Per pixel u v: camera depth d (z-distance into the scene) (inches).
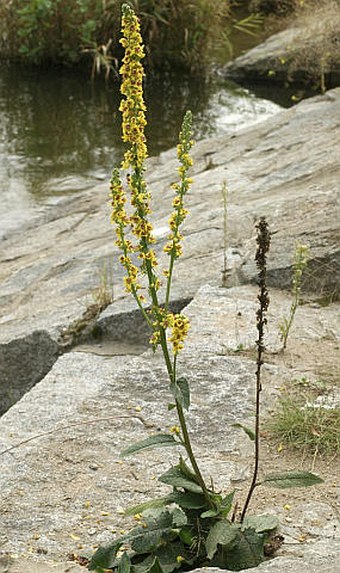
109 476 177.0
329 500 169.0
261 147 390.9
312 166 349.4
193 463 151.1
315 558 141.9
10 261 337.1
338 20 564.1
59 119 486.0
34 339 255.9
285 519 163.2
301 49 554.3
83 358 237.1
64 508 168.6
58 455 183.5
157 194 365.1
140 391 203.6
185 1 559.2
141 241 149.6
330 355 219.0
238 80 559.5
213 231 299.0
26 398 209.2
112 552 148.3
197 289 260.1
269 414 194.7
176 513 153.6
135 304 256.4
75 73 555.5
